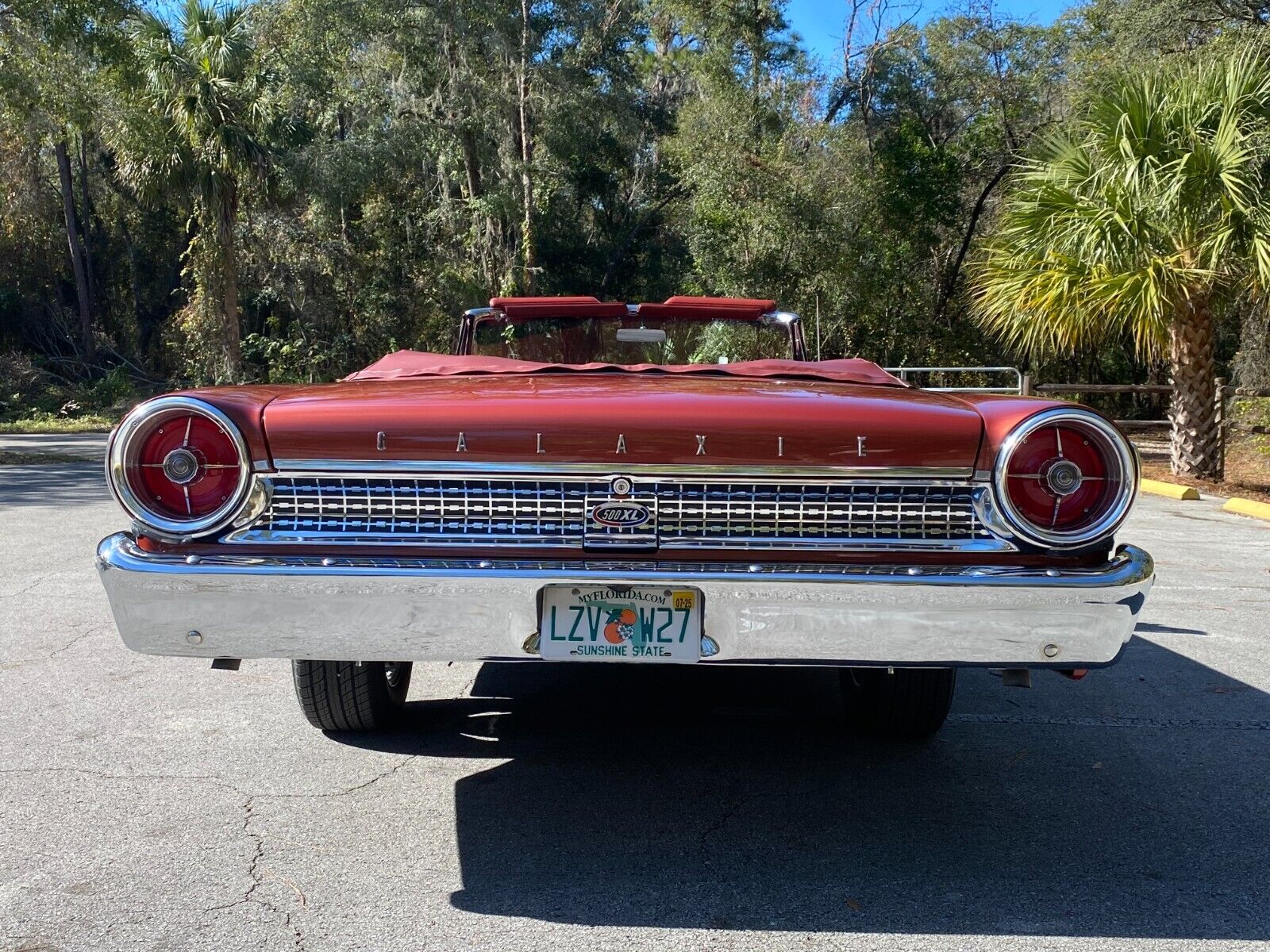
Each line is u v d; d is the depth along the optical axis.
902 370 5.66
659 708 3.91
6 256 34.34
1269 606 5.65
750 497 2.44
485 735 3.57
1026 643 2.41
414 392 2.60
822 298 21.53
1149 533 8.30
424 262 28.17
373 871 2.57
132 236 35.53
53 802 2.95
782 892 2.49
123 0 17.50
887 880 2.56
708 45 24.62
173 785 3.08
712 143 21.52
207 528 2.40
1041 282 10.70
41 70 17.78
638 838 2.78
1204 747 3.52
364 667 3.30
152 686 4.01
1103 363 27.05
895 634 2.40
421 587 2.37
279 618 2.39
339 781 3.14
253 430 2.41
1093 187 10.34
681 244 30.17
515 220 25.62
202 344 25.75
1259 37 15.36
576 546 2.43
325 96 25.48
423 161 25.94
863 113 23.53
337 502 2.45
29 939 2.23
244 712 3.73
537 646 2.41
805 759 3.39
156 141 21.92
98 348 33.91
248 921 2.32
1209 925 2.36
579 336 4.25
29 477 12.08
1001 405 2.51
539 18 25.66
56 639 4.63
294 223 27.69
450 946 2.23
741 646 2.42
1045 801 3.06
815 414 2.44
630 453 2.41
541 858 2.65
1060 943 2.27
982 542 2.44
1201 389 11.74
